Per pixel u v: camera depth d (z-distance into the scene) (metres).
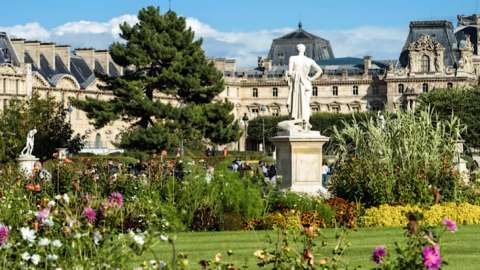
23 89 184.12
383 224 40.31
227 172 41.34
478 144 162.25
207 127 106.31
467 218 41.03
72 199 29.19
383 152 44.00
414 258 17.94
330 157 72.00
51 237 20.31
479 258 29.83
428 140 44.47
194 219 38.97
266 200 41.12
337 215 40.34
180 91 109.44
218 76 110.56
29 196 36.47
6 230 18.98
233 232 37.97
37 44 195.50
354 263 28.38
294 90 48.53
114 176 44.91
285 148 48.16
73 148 114.62
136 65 107.19
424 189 42.09
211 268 19.58
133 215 34.47
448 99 164.75
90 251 19.98
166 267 18.56
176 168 47.41
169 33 110.62
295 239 23.14
